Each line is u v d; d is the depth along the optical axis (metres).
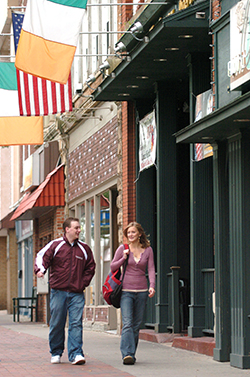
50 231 40.75
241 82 15.34
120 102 27.55
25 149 52.19
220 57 17.12
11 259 57.69
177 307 22.53
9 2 51.41
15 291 57.75
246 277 15.84
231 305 16.31
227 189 17.38
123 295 16.66
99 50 31.59
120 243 27.19
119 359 17.67
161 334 22.64
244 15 15.24
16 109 26.19
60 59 19.44
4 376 14.66
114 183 28.62
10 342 24.00
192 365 16.25
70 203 36.88
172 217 23.94
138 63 21.75
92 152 32.41
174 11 19.30
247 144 16.03
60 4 19.44
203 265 20.38
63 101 25.12
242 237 15.91
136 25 19.44
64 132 37.34
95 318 31.50
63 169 38.25
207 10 18.23
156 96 24.38
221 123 15.16
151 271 16.62
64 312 16.62
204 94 19.64
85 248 16.73
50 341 16.78
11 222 56.56
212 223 20.61
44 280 34.97
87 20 34.53
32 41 19.33
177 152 25.98
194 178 20.69
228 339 16.97
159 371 15.23
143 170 25.92
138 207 26.12
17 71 24.91
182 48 20.27
